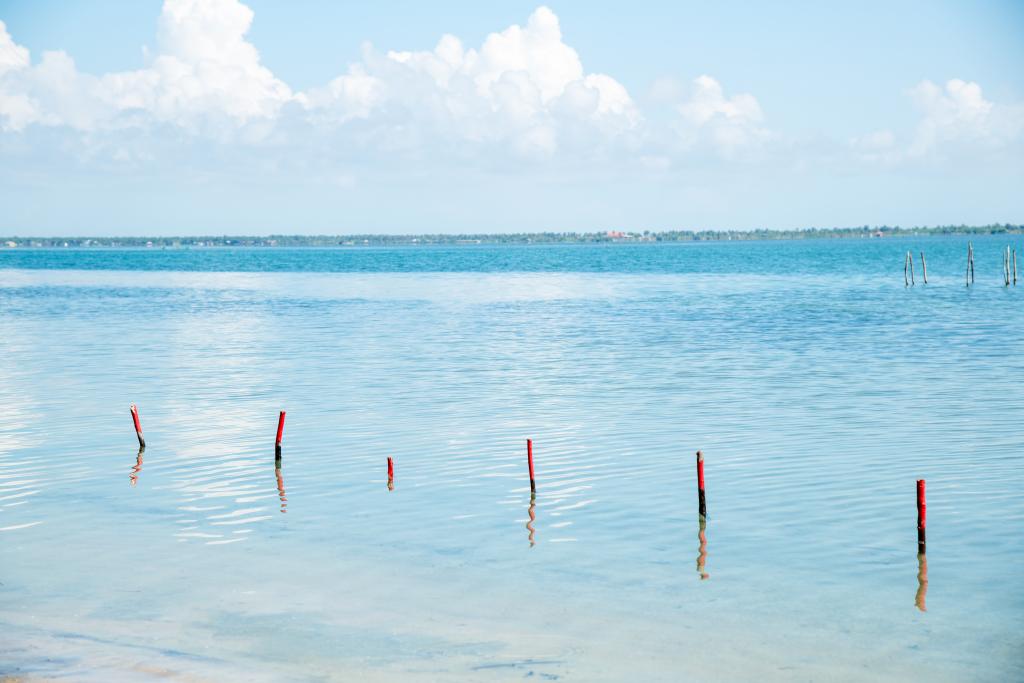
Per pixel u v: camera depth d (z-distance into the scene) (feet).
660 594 65.82
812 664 56.24
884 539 75.20
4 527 80.33
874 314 266.98
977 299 317.22
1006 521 78.64
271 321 265.75
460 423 119.03
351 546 75.36
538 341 210.79
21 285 468.34
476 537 77.20
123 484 93.09
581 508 84.02
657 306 309.22
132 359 183.32
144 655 56.95
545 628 60.90
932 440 106.22
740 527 78.43
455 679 54.39
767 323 246.47
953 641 58.80
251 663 56.13
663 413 124.16
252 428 117.60
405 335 225.76
